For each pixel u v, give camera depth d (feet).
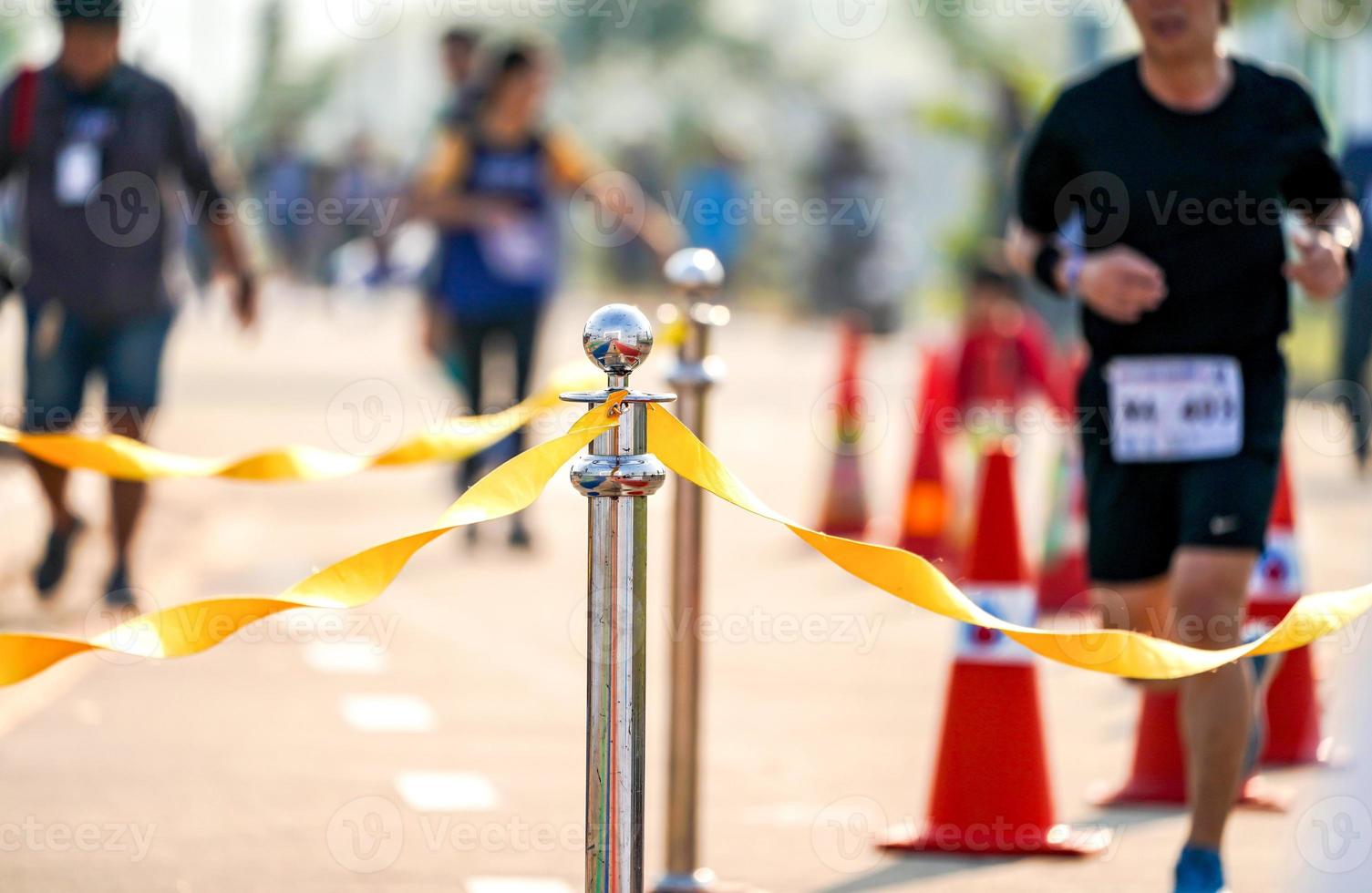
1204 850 48.26
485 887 51.19
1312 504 125.29
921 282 262.88
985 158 207.21
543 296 108.17
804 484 138.10
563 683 77.51
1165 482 51.98
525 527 110.01
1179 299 51.47
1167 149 51.72
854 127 268.00
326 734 68.39
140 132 85.61
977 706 55.62
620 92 377.50
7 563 96.99
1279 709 65.05
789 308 294.05
